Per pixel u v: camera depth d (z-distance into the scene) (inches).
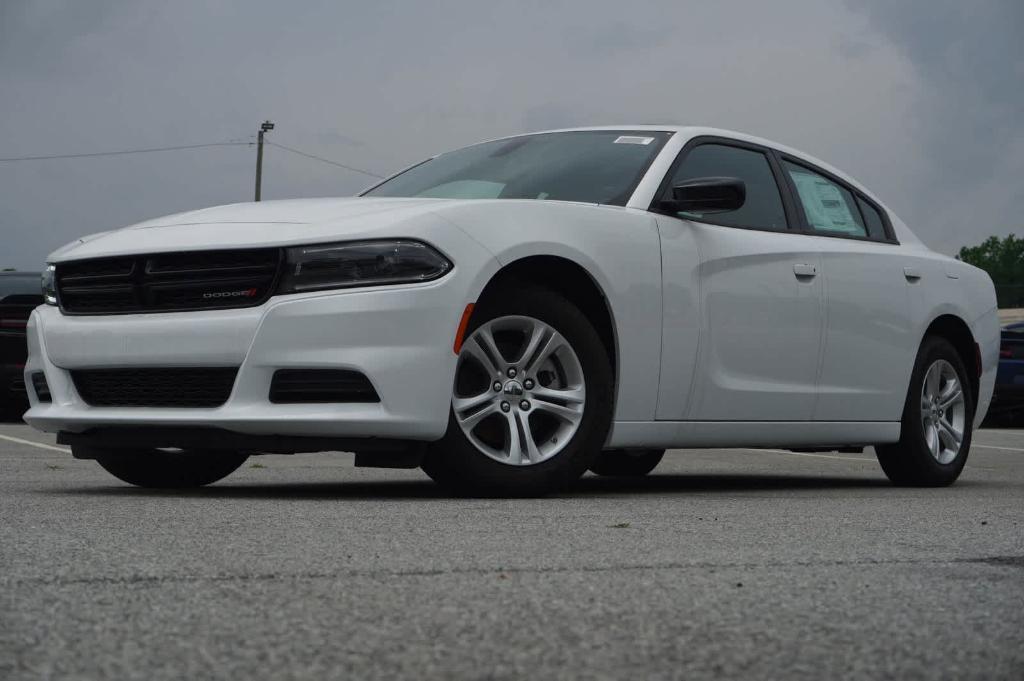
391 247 156.6
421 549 111.8
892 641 75.6
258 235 158.9
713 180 181.8
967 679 67.0
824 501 175.3
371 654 69.7
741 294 191.5
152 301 163.5
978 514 155.7
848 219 222.2
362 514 140.6
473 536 121.9
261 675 64.8
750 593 91.3
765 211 205.2
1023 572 103.8
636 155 194.2
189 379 161.2
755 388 193.5
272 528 125.8
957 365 233.1
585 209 175.9
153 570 97.4
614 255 175.2
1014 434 481.4
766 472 263.6
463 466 162.9
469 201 166.4
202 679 63.9
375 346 154.5
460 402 162.1
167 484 189.3
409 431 156.1
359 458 162.9
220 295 159.2
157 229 170.1
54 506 147.6
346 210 166.6
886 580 98.4
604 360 174.1
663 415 182.7
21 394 435.8
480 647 71.8
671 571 101.1
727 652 71.9
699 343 185.2
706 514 148.8
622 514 146.2
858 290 211.2
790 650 72.7
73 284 171.5
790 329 198.7
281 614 80.4
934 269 231.0
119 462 182.9
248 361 155.5
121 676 64.2
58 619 78.0
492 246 161.9
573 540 120.0
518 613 81.9
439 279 157.4
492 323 165.3
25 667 65.7
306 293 155.6
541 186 189.9
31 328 175.8
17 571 96.3
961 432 233.5
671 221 185.6
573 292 177.3
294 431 154.9
